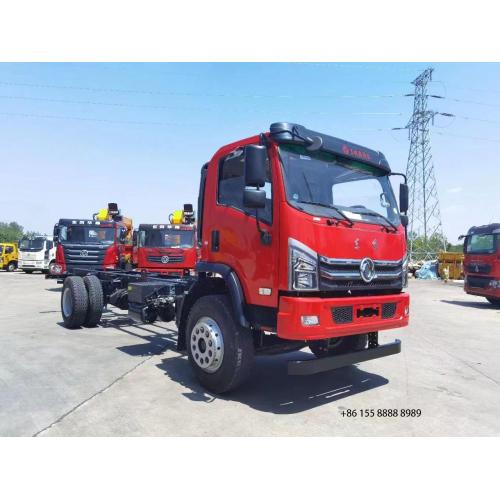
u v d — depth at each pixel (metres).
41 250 29.30
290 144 4.77
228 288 5.06
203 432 4.05
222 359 4.95
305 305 4.29
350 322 4.66
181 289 6.80
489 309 14.70
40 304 13.05
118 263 15.63
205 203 5.66
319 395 5.23
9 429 4.00
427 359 7.23
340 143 5.21
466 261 15.66
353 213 5.08
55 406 4.57
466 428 4.34
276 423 4.32
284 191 4.52
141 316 6.91
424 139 38.00
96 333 8.48
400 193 5.96
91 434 3.93
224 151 5.42
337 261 4.58
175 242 14.85
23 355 6.64
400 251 5.41
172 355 6.86
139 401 4.79
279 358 7.03
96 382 5.39
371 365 6.74
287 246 4.38
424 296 19.56
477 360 7.29
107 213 17.88
